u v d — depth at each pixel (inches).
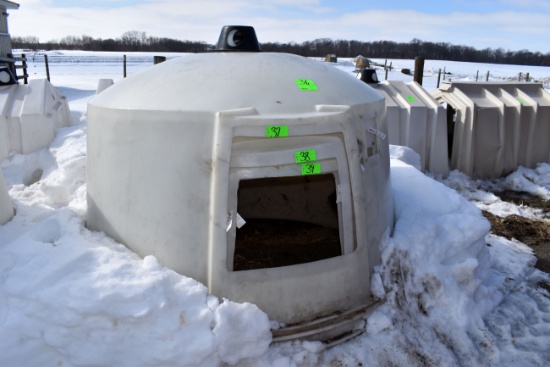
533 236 190.4
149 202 100.8
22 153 212.2
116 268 93.2
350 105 106.7
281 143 96.7
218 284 95.0
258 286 96.3
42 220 118.3
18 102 219.0
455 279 127.0
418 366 103.3
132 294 85.7
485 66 2155.5
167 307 87.5
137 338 84.5
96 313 83.7
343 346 102.5
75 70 1098.1
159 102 101.2
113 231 107.8
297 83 107.8
